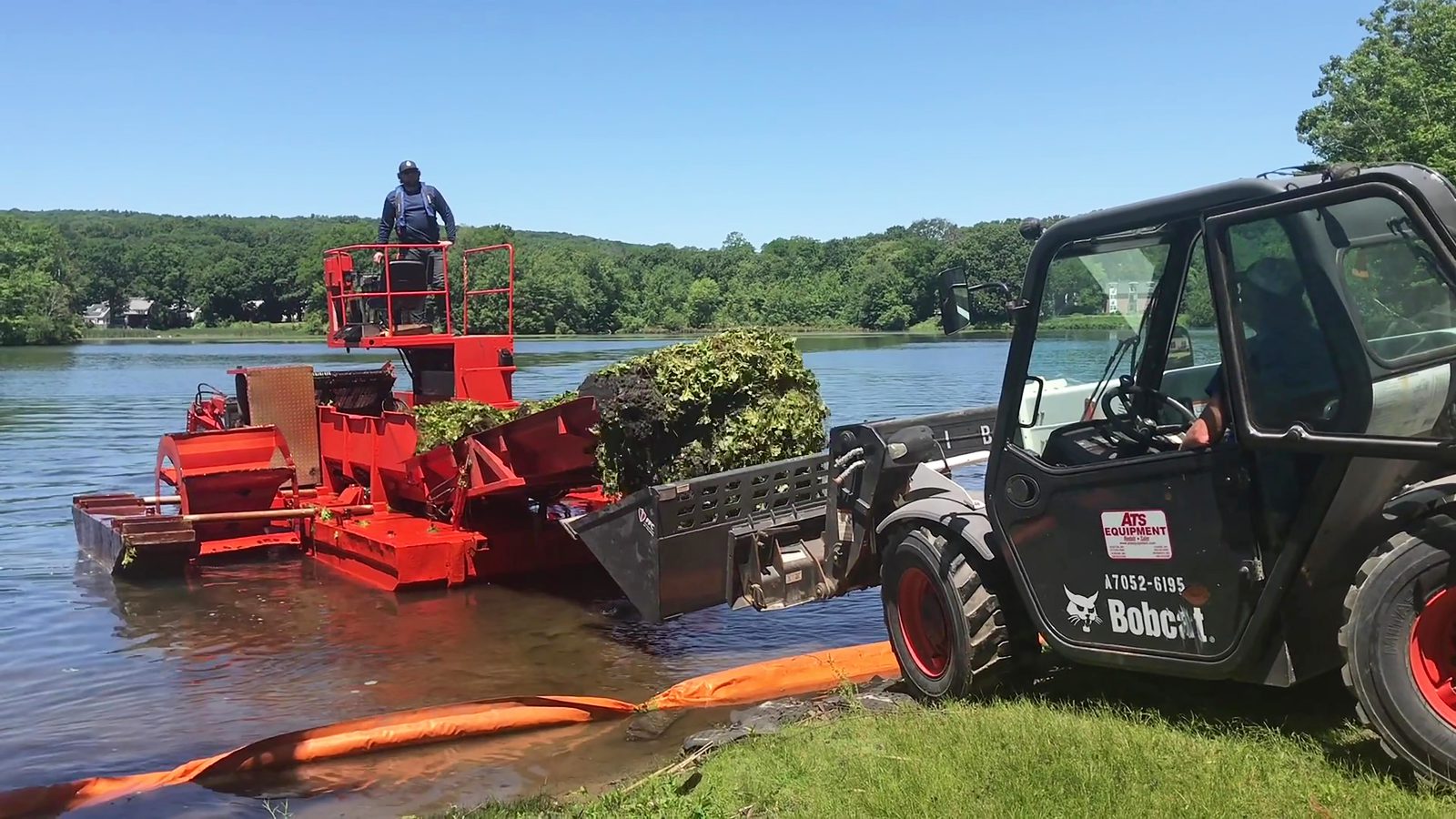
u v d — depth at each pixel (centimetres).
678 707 654
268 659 771
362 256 1465
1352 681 388
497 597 935
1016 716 475
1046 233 500
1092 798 378
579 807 477
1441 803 360
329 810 517
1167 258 492
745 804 432
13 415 2761
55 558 1123
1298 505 407
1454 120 2795
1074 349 511
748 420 796
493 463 930
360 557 1013
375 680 722
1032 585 508
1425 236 370
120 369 5016
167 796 535
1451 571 363
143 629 852
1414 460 373
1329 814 357
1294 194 403
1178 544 445
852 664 689
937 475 599
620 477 804
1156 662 461
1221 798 372
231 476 1102
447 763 575
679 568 697
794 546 696
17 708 673
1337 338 394
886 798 403
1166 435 486
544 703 635
